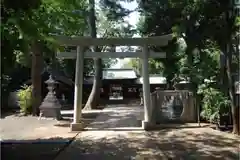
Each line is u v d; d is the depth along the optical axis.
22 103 17.22
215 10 10.00
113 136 10.02
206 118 12.70
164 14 15.26
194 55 13.69
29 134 10.65
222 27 10.08
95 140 9.37
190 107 12.81
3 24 5.82
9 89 23.12
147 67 11.73
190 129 11.13
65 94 30.41
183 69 14.90
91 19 22.25
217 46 11.47
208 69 12.44
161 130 11.04
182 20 11.73
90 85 34.19
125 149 8.09
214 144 8.55
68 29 10.19
